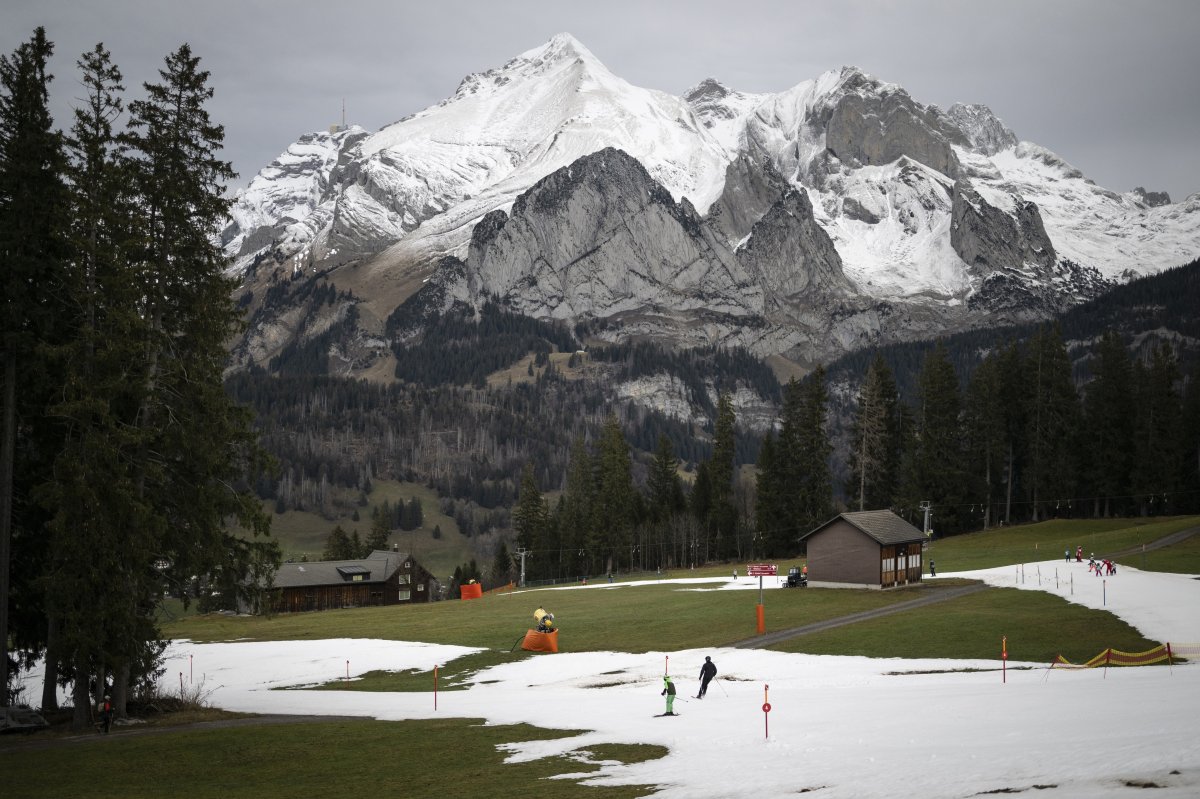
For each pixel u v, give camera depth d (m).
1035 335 148.12
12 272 44.91
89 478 44.88
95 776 37.19
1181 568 91.75
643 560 162.38
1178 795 22.42
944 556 119.75
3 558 45.91
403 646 81.19
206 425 49.44
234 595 51.97
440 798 31.81
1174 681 43.38
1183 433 140.88
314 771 37.31
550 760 36.62
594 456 182.38
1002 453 145.25
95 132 47.59
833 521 95.44
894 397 155.88
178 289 49.59
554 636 74.06
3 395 46.59
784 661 61.91
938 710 39.69
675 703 49.03
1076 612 70.25
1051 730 32.72
